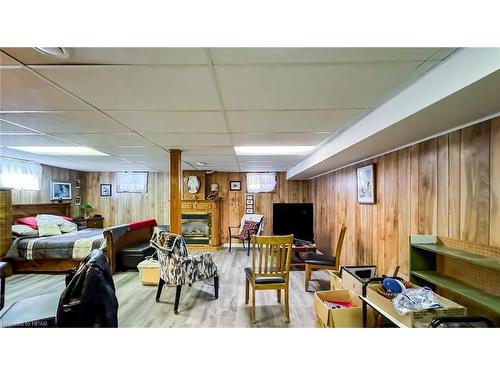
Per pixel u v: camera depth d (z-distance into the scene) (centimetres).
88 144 362
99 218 725
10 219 445
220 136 308
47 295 236
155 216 754
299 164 544
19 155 471
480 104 151
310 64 144
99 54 133
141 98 193
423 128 204
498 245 166
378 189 330
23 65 145
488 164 174
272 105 207
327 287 401
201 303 337
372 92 182
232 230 729
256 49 128
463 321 143
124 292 374
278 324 282
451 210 207
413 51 130
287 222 563
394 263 292
